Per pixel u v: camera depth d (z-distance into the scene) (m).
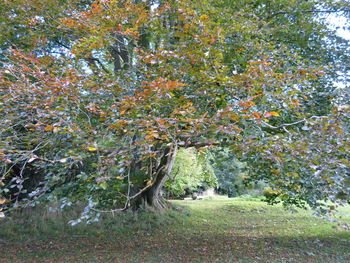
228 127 2.52
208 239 7.60
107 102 3.94
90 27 4.75
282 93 3.51
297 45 6.24
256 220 10.55
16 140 3.77
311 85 4.57
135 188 9.61
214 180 15.76
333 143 2.73
